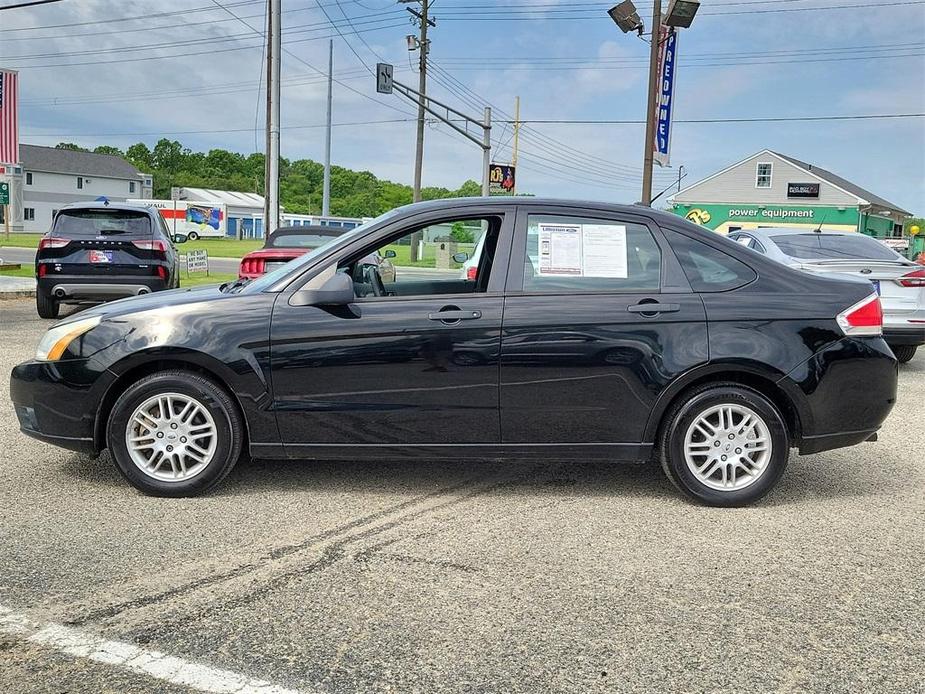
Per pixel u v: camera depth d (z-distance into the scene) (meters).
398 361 4.45
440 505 4.59
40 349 4.65
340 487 4.89
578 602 3.37
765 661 2.92
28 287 16.50
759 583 3.59
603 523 4.34
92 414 4.54
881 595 3.48
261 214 88.12
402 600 3.36
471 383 4.47
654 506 4.64
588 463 5.54
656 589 3.51
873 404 4.63
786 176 54.84
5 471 5.05
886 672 2.86
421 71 35.25
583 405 4.51
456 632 3.10
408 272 4.85
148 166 131.12
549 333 4.46
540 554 3.88
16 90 22.38
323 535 4.09
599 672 2.83
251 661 2.86
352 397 4.49
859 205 53.41
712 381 4.61
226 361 4.43
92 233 11.69
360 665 2.85
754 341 4.48
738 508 4.61
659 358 4.47
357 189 104.25
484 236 4.71
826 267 9.26
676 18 16.16
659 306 4.49
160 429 4.56
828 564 3.81
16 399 4.68
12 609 3.21
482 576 3.62
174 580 3.51
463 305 4.50
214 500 4.59
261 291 4.60
